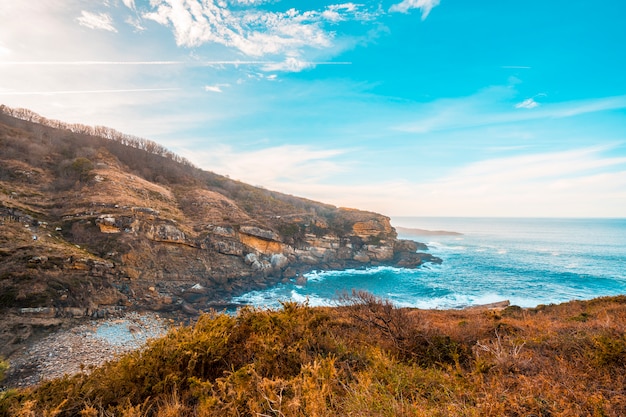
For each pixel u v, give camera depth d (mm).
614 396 3082
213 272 34469
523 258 62531
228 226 41719
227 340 4508
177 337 4512
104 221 30312
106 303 22562
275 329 4969
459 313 13438
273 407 2973
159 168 66250
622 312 9141
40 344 16422
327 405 2945
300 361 4148
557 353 4699
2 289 18375
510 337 5855
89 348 16688
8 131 49094
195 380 3459
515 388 3459
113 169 49375
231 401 3043
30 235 25109
